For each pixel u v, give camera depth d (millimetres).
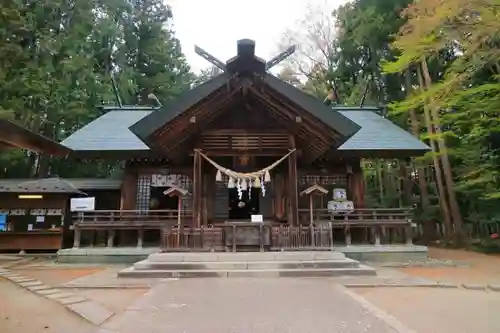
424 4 9516
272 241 10492
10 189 15445
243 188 11672
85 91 24859
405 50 10742
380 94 25172
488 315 5211
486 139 17094
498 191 15328
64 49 23188
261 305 5707
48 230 15469
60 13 24312
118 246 13867
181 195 11016
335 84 29328
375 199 25844
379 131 17562
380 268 11031
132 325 4680
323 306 5621
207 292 6793
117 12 30453
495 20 8516
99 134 16766
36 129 23016
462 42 9375
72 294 6715
